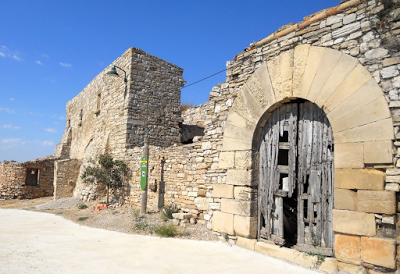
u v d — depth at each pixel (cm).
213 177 637
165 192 823
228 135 603
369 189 391
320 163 473
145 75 1215
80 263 459
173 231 639
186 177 742
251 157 553
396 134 380
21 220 873
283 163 580
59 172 1512
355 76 423
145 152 854
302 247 476
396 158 377
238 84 606
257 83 557
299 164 501
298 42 504
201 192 673
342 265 407
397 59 390
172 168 803
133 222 746
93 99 1670
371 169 396
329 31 464
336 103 438
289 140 518
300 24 501
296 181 505
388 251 366
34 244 574
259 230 546
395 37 396
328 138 468
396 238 367
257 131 561
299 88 486
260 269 435
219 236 594
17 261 463
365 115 407
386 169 382
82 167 1480
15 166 1753
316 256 445
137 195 969
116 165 1070
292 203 604
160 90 1255
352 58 430
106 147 1244
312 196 477
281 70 516
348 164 414
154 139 1202
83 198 1253
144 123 1184
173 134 1266
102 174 1081
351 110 421
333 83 444
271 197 532
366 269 386
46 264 452
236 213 564
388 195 375
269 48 553
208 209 643
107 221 807
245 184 552
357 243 396
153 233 659
